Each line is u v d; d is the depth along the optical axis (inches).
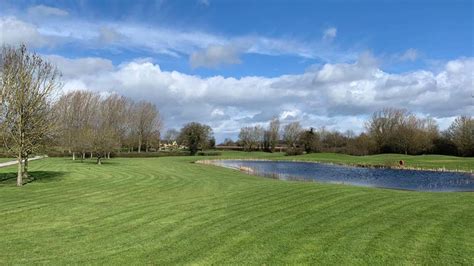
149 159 2888.8
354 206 657.0
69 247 434.0
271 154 4313.5
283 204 687.1
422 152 3513.8
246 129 5054.1
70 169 1641.2
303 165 2790.4
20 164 1035.9
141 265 371.6
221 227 516.4
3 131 1027.9
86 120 3038.9
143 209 658.8
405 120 3914.9
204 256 394.9
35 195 846.5
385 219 551.8
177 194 870.4
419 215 577.9
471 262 366.9
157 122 4003.4
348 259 377.1
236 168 2237.9
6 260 390.3
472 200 720.3
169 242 449.1
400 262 367.9
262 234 476.7
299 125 4867.1
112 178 1269.7
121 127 3371.1
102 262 381.7
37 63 1085.8
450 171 2149.4
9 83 1032.8
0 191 911.7
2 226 536.7
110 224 544.7
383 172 2146.9
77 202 745.6
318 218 563.8
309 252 401.1
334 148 4252.0
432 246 416.8
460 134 3191.4
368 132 4020.7
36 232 502.9
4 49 1048.8
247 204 694.5
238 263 370.9
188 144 3973.9
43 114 1109.7
